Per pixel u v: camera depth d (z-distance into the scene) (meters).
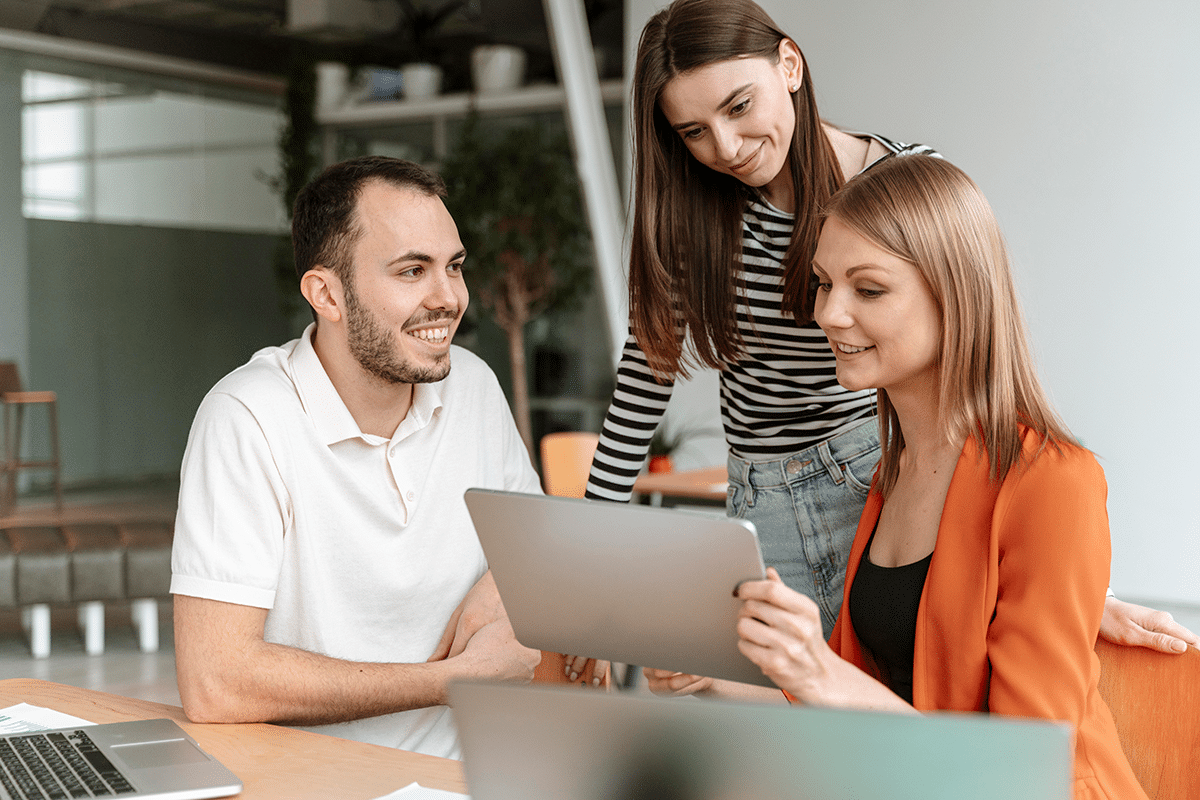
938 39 5.50
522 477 2.03
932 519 1.53
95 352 5.35
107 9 5.28
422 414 1.81
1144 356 5.05
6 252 5.09
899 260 1.43
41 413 5.21
